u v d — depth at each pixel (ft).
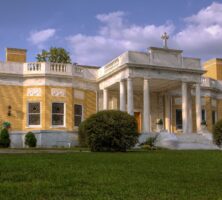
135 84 118.01
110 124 71.67
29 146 99.45
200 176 36.42
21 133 103.55
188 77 114.52
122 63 108.17
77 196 25.79
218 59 154.40
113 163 45.88
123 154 61.16
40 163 43.37
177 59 113.19
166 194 26.94
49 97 111.55
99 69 123.13
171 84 119.34
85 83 120.16
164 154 63.26
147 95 107.76
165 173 38.04
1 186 28.86
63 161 46.55
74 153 62.59
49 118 110.63
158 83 117.60
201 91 137.39
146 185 30.40
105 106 119.65
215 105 141.90
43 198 24.94
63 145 105.50
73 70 115.55
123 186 29.73
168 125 129.18
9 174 34.73
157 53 110.73
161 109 131.13
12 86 111.45
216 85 142.72
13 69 111.96
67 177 33.76
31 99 111.86
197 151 75.87
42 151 70.44
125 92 112.37
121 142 71.92
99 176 34.65
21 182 31.04
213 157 58.34
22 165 41.11
